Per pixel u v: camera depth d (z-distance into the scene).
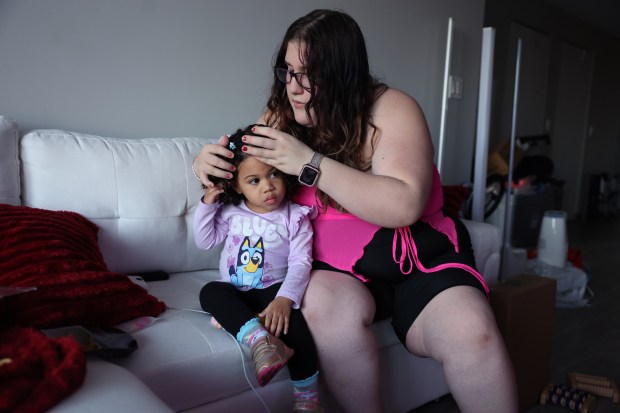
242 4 1.96
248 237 1.23
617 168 6.85
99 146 1.46
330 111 1.20
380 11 2.45
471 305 1.07
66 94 1.63
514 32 4.76
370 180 1.10
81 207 1.39
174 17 1.80
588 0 5.02
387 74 2.54
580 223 5.90
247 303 1.20
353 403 1.13
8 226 1.10
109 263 1.43
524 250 2.92
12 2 1.49
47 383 0.65
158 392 0.95
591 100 6.31
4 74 1.51
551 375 1.87
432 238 1.22
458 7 2.82
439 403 1.61
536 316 1.59
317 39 1.15
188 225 1.58
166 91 1.83
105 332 0.98
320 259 1.28
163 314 1.17
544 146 5.52
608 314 2.58
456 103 2.89
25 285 0.97
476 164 2.54
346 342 1.11
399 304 1.22
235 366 1.05
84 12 1.62
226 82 1.97
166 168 1.54
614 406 1.65
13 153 1.33
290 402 1.16
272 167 1.20
